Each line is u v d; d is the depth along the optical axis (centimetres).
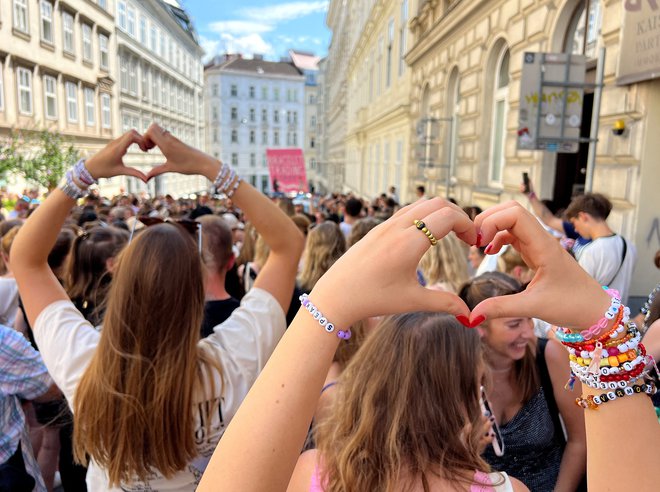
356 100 2995
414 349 113
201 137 5228
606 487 65
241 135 6762
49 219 148
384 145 1978
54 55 2081
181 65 4312
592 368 65
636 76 399
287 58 7800
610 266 322
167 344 131
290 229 162
